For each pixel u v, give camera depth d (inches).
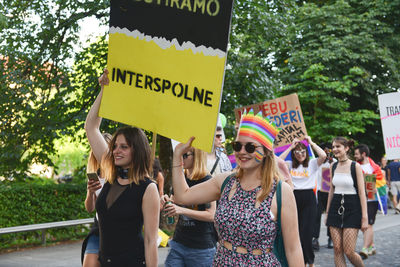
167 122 124.3
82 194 434.0
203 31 120.2
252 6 474.6
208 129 119.3
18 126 420.5
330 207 259.3
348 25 799.7
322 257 334.6
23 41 422.3
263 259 111.9
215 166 212.2
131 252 126.6
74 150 722.2
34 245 389.7
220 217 116.7
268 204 112.9
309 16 779.4
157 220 127.7
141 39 127.2
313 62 772.6
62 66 432.1
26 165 447.5
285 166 236.4
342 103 749.3
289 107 285.0
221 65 118.0
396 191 650.8
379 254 348.2
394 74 823.1
